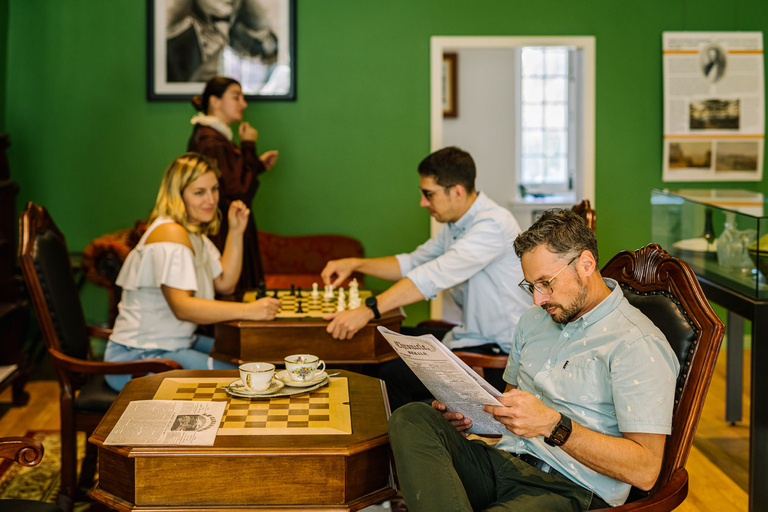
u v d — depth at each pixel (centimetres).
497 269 315
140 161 556
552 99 749
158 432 188
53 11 543
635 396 182
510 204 734
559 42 559
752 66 566
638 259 226
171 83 550
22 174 553
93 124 552
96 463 317
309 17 553
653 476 177
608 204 576
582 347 198
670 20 562
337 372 247
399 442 182
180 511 178
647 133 571
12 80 546
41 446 207
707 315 195
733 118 569
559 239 191
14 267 483
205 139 455
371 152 565
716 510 306
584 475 194
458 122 747
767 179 576
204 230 353
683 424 191
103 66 548
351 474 184
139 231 495
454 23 556
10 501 198
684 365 195
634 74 566
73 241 560
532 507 184
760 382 287
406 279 306
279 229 569
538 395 208
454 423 211
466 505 173
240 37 550
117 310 483
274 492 181
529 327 221
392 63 558
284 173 565
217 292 365
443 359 181
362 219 571
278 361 296
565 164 755
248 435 188
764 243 286
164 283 305
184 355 313
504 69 743
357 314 294
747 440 384
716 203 355
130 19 546
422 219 572
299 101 559
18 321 450
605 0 559
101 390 295
